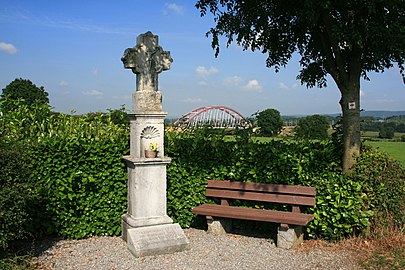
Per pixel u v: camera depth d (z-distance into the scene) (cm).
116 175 721
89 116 863
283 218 660
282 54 799
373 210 684
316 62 806
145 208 666
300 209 721
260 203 756
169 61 688
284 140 778
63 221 695
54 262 579
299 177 718
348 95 703
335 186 692
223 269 564
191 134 823
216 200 789
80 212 707
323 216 700
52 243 676
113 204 719
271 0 696
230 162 774
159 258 603
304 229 720
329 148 721
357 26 646
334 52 698
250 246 673
